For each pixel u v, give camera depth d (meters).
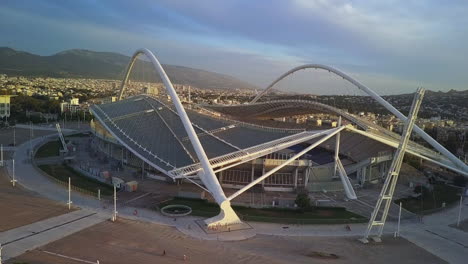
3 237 54.81
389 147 109.94
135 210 70.31
